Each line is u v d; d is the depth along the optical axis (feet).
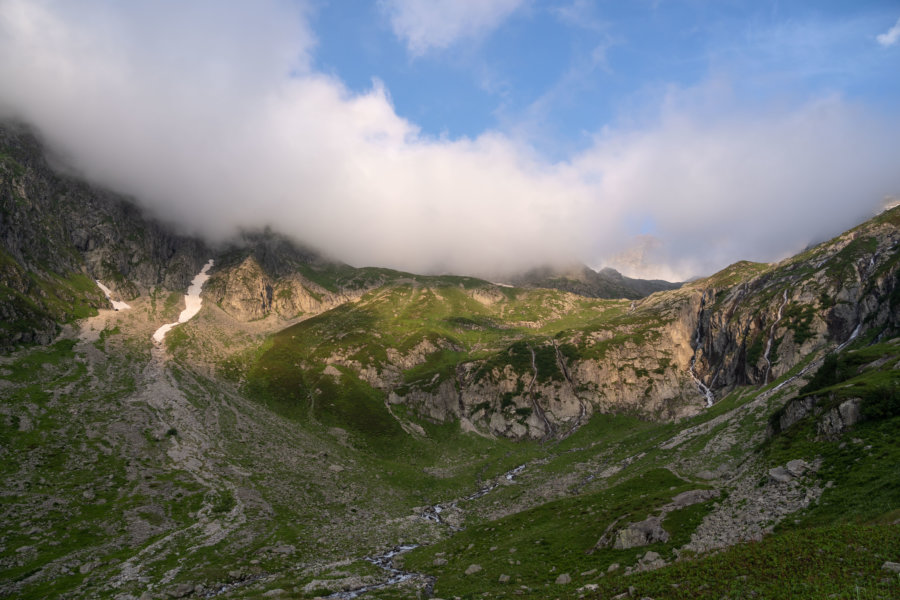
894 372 276.82
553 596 177.47
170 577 260.62
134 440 495.41
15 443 427.74
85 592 239.09
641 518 246.27
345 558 318.45
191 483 429.38
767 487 230.07
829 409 259.60
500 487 536.83
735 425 458.09
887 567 112.27
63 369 631.15
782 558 135.03
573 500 355.77
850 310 641.81
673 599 130.00
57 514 335.67
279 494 446.60
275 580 264.72
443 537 378.32
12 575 254.06
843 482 197.26
